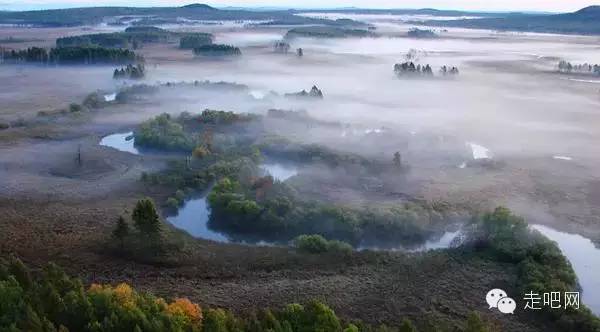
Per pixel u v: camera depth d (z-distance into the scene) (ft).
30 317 220.02
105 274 330.13
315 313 249.96
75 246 363.97
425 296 308.81
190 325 240.12
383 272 335.88
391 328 270.87
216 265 343.46
